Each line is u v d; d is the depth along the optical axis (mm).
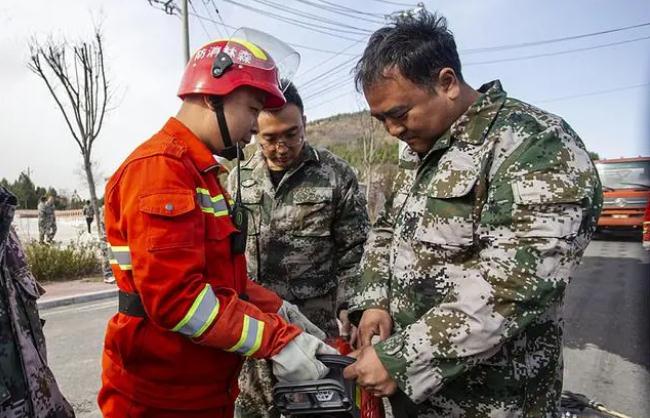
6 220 1476
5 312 1486
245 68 1452
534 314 1217
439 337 1258
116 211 1387
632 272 7973
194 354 1413
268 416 2264
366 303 1701
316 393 1359
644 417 3014
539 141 1273
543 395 1427
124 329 1386
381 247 1785
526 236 1219
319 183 2344
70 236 17188
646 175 12195
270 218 2346
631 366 3857
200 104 1472
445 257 1389
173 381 1418
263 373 2229
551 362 1428
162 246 1244
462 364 1257
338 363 1453
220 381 1504
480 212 1347
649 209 7027
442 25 1406
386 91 1371
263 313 1419
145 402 1427
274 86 1509
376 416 1573
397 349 1306
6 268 1548
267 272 2369
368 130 18328
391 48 1350
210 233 1419
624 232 12531
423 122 1396
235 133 1488
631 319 5172
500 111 1384
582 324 5070
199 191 1399
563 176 1235
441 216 1382
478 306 1231
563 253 1214
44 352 1688
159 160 1322
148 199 1261
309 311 2393
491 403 1399
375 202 16125
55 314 6277
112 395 1485
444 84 1385
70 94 8953
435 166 1472
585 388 3459
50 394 1630
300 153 2322
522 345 1385
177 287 1248
